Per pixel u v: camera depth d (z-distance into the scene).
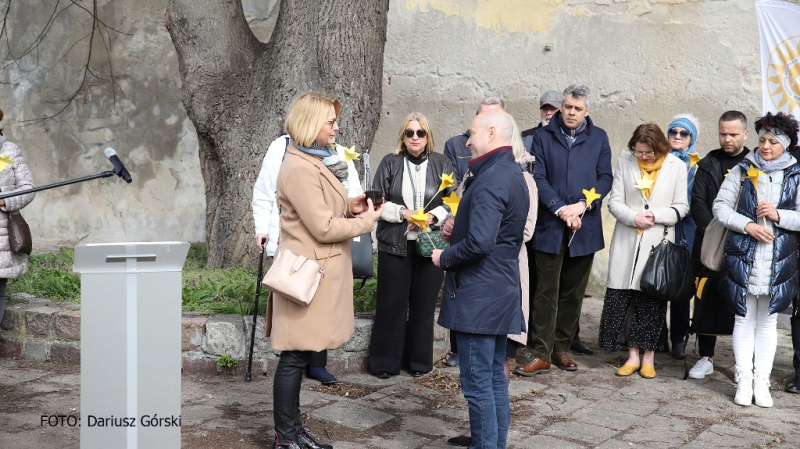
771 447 4.39
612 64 7.89
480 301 3.72
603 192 5.72
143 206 9.24
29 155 9.02
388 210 5.32
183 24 6.91
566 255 5.80
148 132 9.19
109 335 3.21
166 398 3.27
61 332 5.67
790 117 5.06
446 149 5.97
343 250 4.04
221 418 4.59
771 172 5.09
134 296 3.20
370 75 6.81
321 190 3.88
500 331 3.73
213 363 5.43
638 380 5.62
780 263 4.99
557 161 5.71
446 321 3.80
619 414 4.88
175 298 3.26
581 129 5.75
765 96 6.38
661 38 7.66
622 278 5.69
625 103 7.86
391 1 8.98
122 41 9.07
